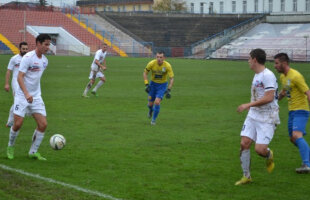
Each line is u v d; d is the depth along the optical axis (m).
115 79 48.69
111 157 16.06
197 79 50.59
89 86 33.47
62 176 13.56
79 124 22.59
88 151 16.92
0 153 16.31
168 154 16.70
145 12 126.19
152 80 23.91
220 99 33.62
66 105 29.14
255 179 13.78
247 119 13.27
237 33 121.56
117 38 113.00
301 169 14.39
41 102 15.52
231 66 76.06
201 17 127.56
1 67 59.00
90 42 108.00
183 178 13.66
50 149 17.12
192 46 115.56
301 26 118.56
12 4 123.50
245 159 13.11
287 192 12.56
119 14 124.06
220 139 19.62
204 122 23.98
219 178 13.76
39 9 119.06
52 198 11.55
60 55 100.50
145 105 29.94
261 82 12.84
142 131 21.12
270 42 111.50
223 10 147.88
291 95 14.59
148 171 14.34
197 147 17.97
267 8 138.12
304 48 103.25
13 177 13.34
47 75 51.34
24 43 20.73
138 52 109.00
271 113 12.98
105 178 13.45
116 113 26.41
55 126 21.88
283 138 20.25
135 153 16.75
